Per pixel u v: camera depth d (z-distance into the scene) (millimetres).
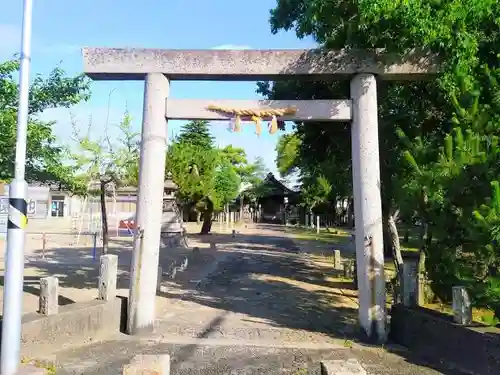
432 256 8219
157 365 4543
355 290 14391
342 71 9008
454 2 7992
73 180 12234
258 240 33875
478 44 8430
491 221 6270
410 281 8727
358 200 9000
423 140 9484
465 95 7645
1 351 6332
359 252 8961
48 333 7492
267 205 67562
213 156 31891
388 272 17281
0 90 9602
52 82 10734
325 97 13016
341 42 9594
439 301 9672
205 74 9102
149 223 9000
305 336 8984
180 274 16641
